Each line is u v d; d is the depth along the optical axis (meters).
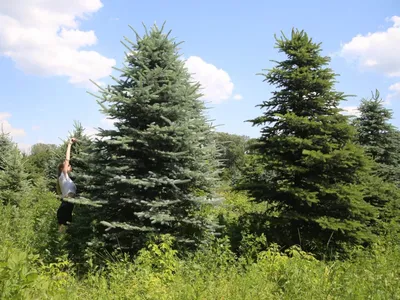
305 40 9.64
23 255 4.39
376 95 15.08
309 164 8.84
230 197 18.75
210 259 7.11
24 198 14.87
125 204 8.02
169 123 8.05
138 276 5.85
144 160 8.46
